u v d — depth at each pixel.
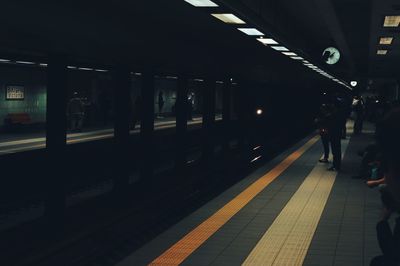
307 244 7.29
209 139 18.81
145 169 13.76
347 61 26.30
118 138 12.38
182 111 16.34
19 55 7.84
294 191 11.48
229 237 7.62
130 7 8.52
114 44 9.13
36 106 27.91
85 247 7.98
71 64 9.80
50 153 8.91
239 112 24.19
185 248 7.03
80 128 25.95
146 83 13.62
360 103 29.16
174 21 10.27
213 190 13.48
